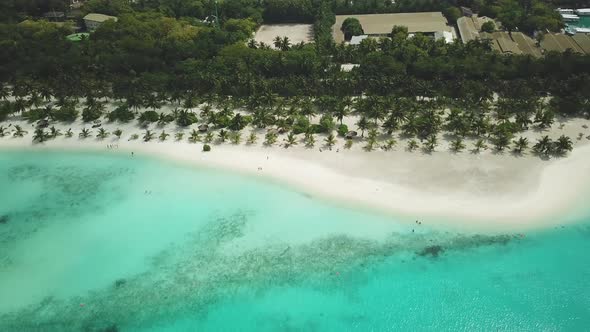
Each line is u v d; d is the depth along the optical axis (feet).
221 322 273.75
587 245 312.71
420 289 287.89
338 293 287.28
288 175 385.29
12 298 291.58
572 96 457.27
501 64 503.20
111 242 329.11
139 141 441.27
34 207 366.43
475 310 275.80
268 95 460.55
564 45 583.58
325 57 540.11
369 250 313.73
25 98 514.68
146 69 551.18
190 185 380.99
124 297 289.74
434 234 323.16
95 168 408.67
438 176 375.04
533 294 283.38
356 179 376.07
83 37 630.74
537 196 352.08
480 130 415.64
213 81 495.00
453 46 545.85
